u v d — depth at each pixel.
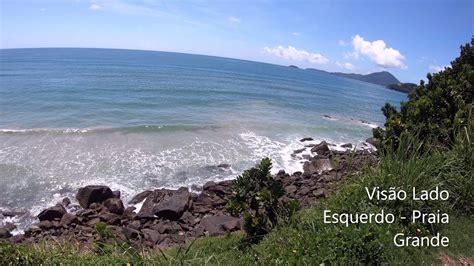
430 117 6.71
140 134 16.48
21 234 8.20
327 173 11.51
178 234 7.84
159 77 54.78
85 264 4.12
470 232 4.70
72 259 4.31
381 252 3.98
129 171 12.07
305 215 5.38
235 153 14.73
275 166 13.42
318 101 44.75
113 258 4.25
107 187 9.88
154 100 29.52
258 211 5.45
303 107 35.78
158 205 9.06
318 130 21.62
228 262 4.39
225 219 7.92
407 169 5.09
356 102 51.12
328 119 28.67
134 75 54.91
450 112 6.91
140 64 90.06
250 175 5.24
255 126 20.58
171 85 43.28
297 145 16.86
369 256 3.94
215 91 40.88
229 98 35.88
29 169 11.74
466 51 8.85
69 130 16.39
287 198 9.17
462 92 7.08
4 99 25.89
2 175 11.16
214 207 9.45
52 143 14.45
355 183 5.40
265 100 37.62
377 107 47.34
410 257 4.16
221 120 22.39
